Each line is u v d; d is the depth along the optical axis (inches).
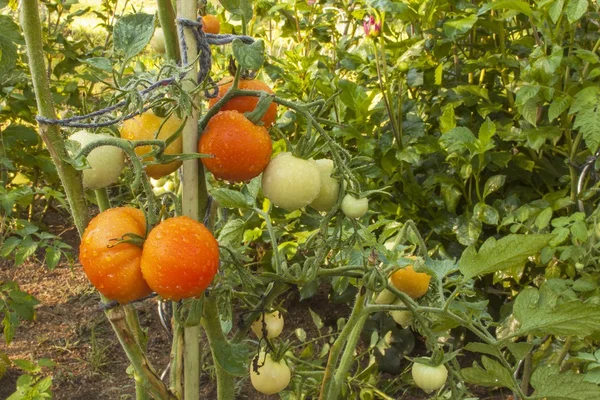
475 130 70.5
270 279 34.3
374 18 67.0
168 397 31.4
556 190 69.9
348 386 54.5
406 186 64.9
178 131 26.5
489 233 66.2
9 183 83.5
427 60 70.0
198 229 26.1
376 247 34.3
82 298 76.0
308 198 29.8
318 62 77.7
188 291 25.7
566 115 62.3
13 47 34.4
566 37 67.3
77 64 87.0
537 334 34.9
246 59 27.1
